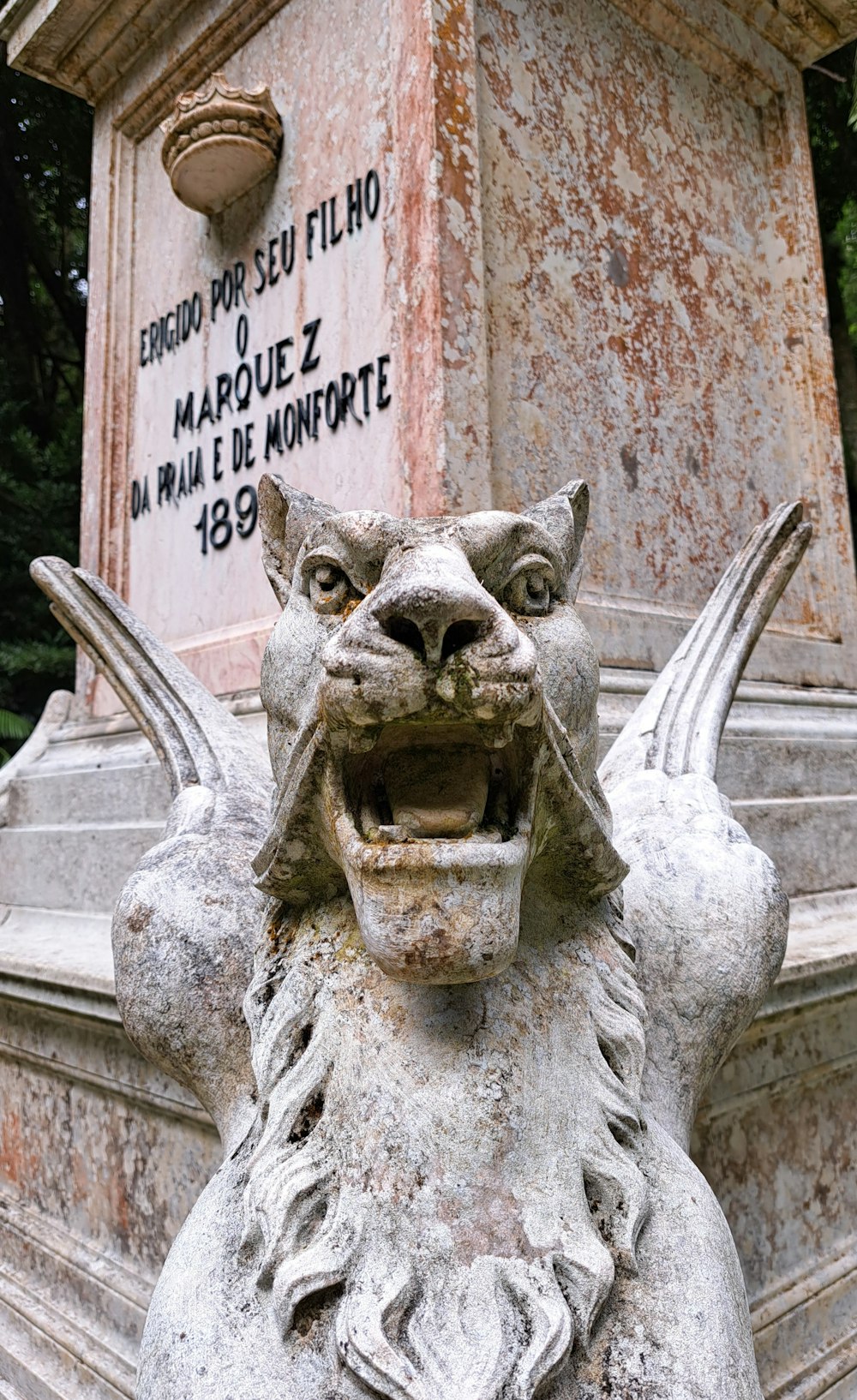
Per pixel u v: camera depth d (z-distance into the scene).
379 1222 0.73
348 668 0.68
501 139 1.95
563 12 2.17
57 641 6.82
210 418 2.44
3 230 7.36
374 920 0.70
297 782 0.78
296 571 0.90
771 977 1.05
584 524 1.06
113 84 2.93
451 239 1.79
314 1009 0.84
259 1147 0.80
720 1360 0.73
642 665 2.01
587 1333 0.71
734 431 2.40
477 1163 0.75
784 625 2.49
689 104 2.49
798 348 2.63
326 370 2.06
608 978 0.88
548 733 0.76
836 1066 1.53
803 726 2.18
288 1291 0.72
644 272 2.23
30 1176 1.83
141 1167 1.53
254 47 2.43
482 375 1.78
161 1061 1.02
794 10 2.68
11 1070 1.93
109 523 2.76
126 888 1.09
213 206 2.45
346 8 2.14
